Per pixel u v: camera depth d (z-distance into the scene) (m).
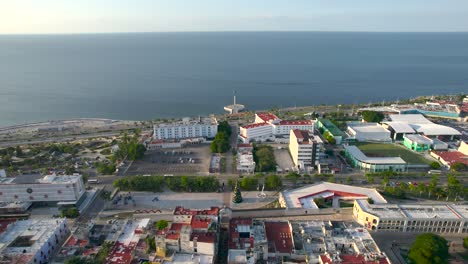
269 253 193.38
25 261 184.62
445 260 193.88
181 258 185.88
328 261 178.12
